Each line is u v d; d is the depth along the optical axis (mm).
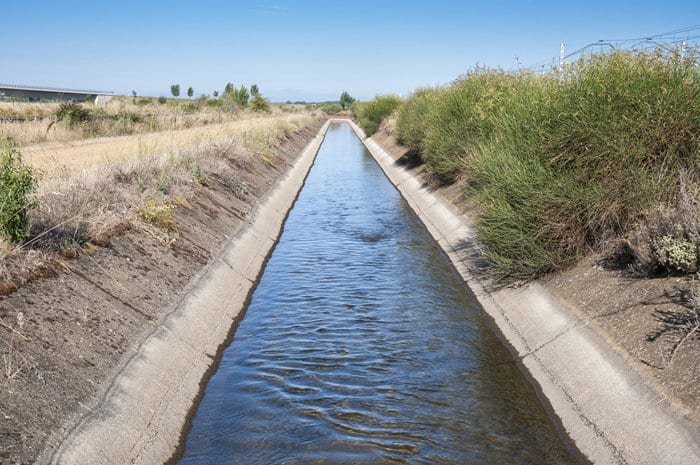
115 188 13234
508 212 11555
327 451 7414
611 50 11719
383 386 9172
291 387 9156
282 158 34281
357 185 31688
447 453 7375
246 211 19031
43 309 7820
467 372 9648
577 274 10602
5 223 8484
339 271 15469
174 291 10836
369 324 11766
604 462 6828
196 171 18094
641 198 10297
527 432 7840
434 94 29000
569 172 11109
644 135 10383
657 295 8555
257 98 82688
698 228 8758
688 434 6191
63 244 9570
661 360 7336
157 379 8242
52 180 12328
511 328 10836
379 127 58938
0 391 6137
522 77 18422
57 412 6410
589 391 7895
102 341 8047
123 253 10688
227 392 9016
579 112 10914
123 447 6711
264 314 12430
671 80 10453
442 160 21828
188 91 133625
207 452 7418
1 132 20562
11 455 5527
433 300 13125
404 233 19875
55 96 77062
